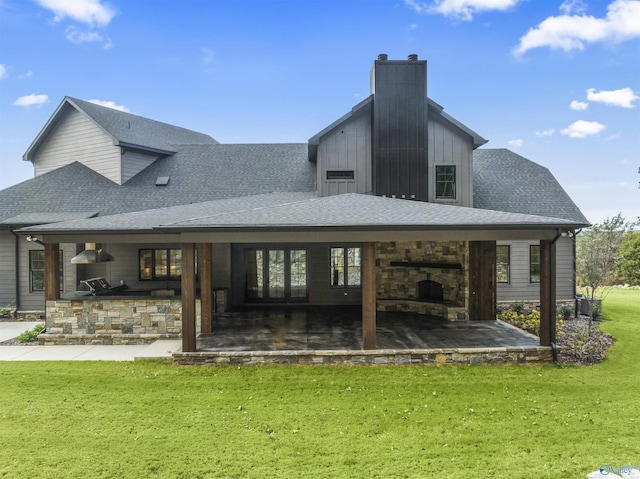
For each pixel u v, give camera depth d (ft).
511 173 53.21
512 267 46.09
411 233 26.61
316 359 26.86
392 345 28.27
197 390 22.22
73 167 52.19
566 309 43.57
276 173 51.83
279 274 46.44
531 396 21.39
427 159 43.96
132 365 26.45
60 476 14.28
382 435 17.24
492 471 14.56
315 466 14.93
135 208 44.93
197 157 55.83
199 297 36.50
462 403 20.52
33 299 43.96
